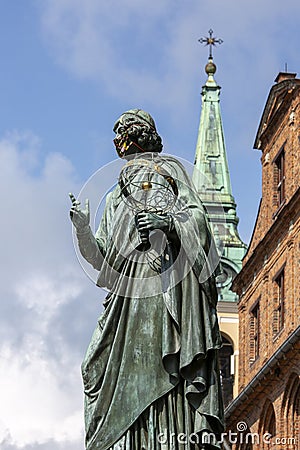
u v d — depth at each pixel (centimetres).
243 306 5144
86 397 871
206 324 859
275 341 4647
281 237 4678
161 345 862
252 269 5044
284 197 4803
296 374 4212
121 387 855
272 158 4981
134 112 930
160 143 932
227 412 4653
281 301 4675
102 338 871
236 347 6234
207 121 7106
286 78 4844
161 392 849
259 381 4419
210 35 7350
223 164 6900
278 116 4900
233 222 6525
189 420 848
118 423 848
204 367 853
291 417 4262
